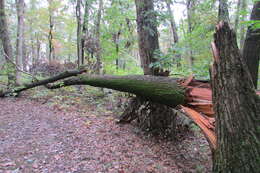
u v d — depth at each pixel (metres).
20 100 7.56
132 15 9.88
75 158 3.40
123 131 4.79
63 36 21.92
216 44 2.27
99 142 4.07
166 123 4.57
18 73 9.10
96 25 10.02
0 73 9.05
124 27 10.29
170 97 3.36
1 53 9.20
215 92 2.21
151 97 3.87
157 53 4.84
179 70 5.74
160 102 3.82
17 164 3.15
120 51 11.09
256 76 4.36
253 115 1.95
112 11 9.34
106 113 6.17
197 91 3.14
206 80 3.30
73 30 20.05
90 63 9.48
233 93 2.02
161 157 3.72
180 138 4.58
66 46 20.14
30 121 5.20
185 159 3.73
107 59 10.36
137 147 4.01
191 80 3.34
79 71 6.54
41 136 4.27
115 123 5.27
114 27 10.16
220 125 2.10
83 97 8.08
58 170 3.02
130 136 4.53
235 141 1.94
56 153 3.55
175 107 3.52
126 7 9.67
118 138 4.35
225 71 2.10
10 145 3.81
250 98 1.99
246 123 1.93
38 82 7.52
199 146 4.31
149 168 3.22
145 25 4.98
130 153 3.71
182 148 4.19
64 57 25.47
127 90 4.29
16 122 5.09
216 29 2.26
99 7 9.57
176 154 3.92
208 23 7.00
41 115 5.71
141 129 4.88
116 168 3.15
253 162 1.83
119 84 4.32
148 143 4.29
